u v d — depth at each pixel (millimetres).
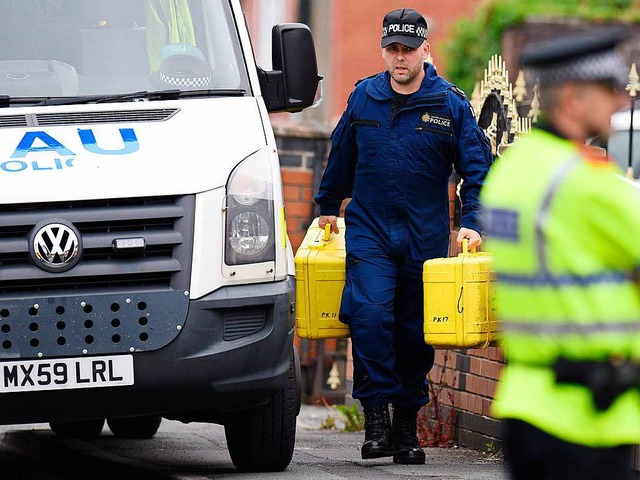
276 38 29516
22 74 27656
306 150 49875
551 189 14586
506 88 32312
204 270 24672
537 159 14961
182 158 25250
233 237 24953
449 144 27891
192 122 26328
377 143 27875
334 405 45000
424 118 27766
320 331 29141
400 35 27219
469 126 27875
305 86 29375
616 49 14945
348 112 28547
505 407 15016
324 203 29469
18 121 26047
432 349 29047
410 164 27781
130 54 28406
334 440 35500
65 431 36656
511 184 15031
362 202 28219
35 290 24328
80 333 24266
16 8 28703
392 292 27875
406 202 27906
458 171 28156
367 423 28156
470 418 32656
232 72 28422
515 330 14898
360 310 27719
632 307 14344
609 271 14398
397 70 27406
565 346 14523
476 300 26688
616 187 14398
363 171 28094
